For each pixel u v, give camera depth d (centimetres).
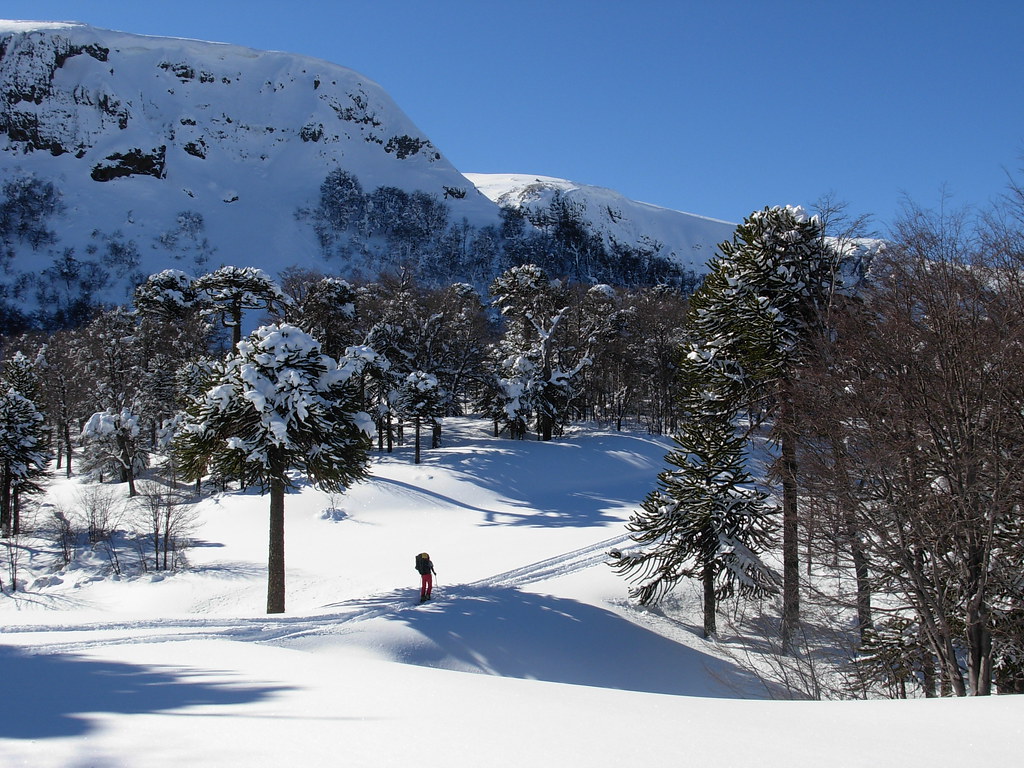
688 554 2228
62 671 779
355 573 2942
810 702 712
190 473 2205
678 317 6556
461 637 1783
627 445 5688
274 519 2189
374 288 6253
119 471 5953
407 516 3944
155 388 6309
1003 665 1262
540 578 2531
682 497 2192
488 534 3500
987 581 1111
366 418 2264
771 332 1869
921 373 1188
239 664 875
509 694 714
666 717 595
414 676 835
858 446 1299
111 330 6662
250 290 4116
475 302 6962
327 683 738
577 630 1994
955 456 1109
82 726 500
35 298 15625
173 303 6438
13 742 452
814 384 1471
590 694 748
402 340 5734
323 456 2159
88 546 3891
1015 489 1130
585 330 6500
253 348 2148
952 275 1194
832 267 1831
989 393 1123
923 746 489
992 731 535
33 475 4541
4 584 3353
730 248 2119
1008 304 1151
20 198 18862
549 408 5741
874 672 1409
